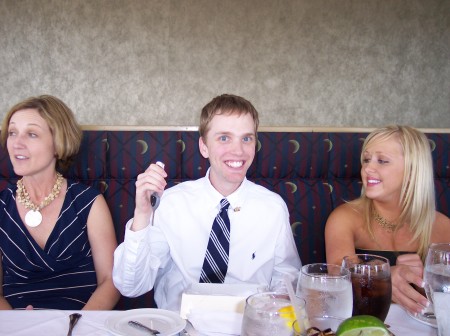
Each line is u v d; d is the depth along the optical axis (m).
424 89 3.35
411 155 1.56
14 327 0.91
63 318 0.95
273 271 1.56
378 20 3.27
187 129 2.06
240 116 1.39
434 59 3.33
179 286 1.49
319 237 1.99
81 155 1.91
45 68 3.12
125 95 3.18
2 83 3.11
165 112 3.21
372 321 0.67
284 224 1.55
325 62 3.26
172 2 3.14
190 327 0.90
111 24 3.13
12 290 1.55
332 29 3.24
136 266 1.19
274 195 1.60
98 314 0.97
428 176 1.58
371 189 1.60
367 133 2.08
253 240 1.51
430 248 0.91
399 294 1.04
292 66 3.24
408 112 3.35
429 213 1.59
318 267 0.91
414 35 3.30
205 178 1.56
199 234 1.51
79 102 3.17
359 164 2.06
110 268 1.61
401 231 1.64
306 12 3.22
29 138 1.53
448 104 3.36
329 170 2.06
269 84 3.24
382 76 3.31
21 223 1.56
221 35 3.19
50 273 1.57
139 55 3.16
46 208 1.59
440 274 0.85
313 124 3.30
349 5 3.24
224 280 1.46
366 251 1.62
